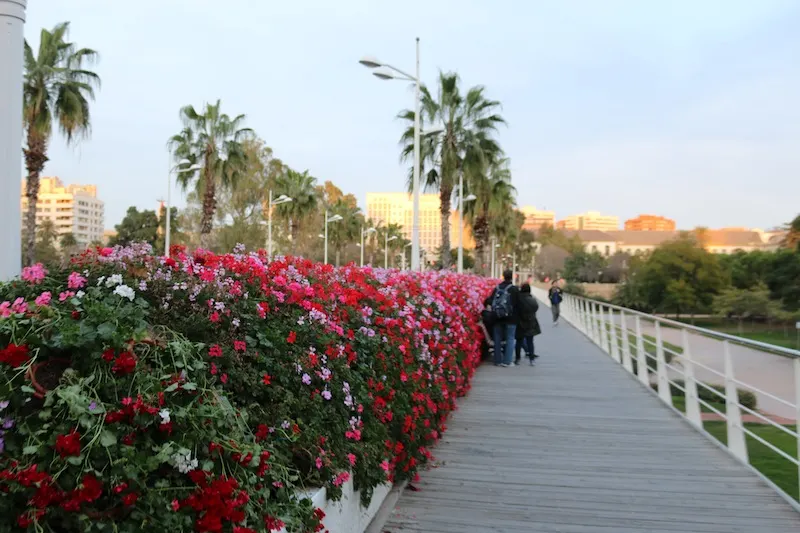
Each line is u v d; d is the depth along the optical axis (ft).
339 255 256.73
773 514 15.60
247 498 7.62
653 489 17.44
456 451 21.06
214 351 9.34
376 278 22.62
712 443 22.54
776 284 160.35
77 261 10.60
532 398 30.99
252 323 10.87
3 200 10.84
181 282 10.36
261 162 178.29
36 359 7.40
